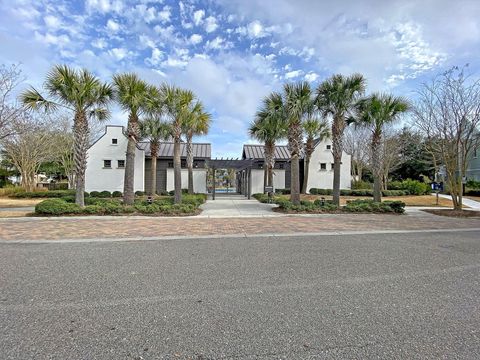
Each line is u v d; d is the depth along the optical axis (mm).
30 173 24875
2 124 12773
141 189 23797
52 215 10703
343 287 3725
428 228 8617
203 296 3410
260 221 9727
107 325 2693
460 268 4590
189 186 19828
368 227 8680
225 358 2184
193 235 7285
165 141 25531
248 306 3135
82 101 11703
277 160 26953
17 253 5477
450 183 12945
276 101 12930
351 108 13875
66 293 3479
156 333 2553
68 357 2172
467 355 2227
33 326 2660
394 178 34906
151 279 3998
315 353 2250
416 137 26891
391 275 4223
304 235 7383
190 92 13992
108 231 7777
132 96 12055
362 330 2621
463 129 12359
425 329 2645
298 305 3166
